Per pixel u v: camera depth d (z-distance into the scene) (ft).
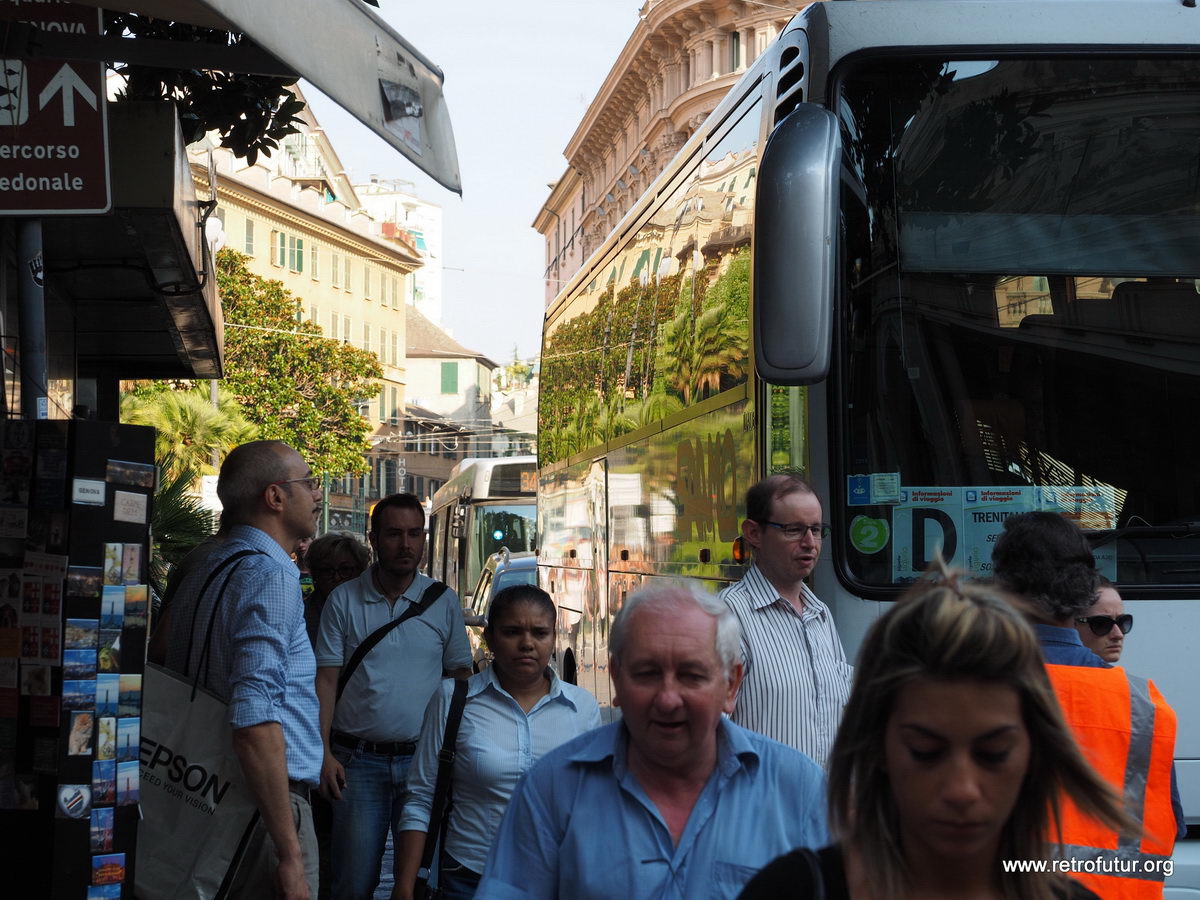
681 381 25.61
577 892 10.38
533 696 17.28
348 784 22.24
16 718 15.35
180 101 28.48
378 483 304.09
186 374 49.88
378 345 304.30
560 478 42.55
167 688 15.85
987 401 18.65
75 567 15.25
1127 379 18.67
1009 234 18.97
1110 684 12.21
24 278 20.21
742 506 20.93
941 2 19.48
